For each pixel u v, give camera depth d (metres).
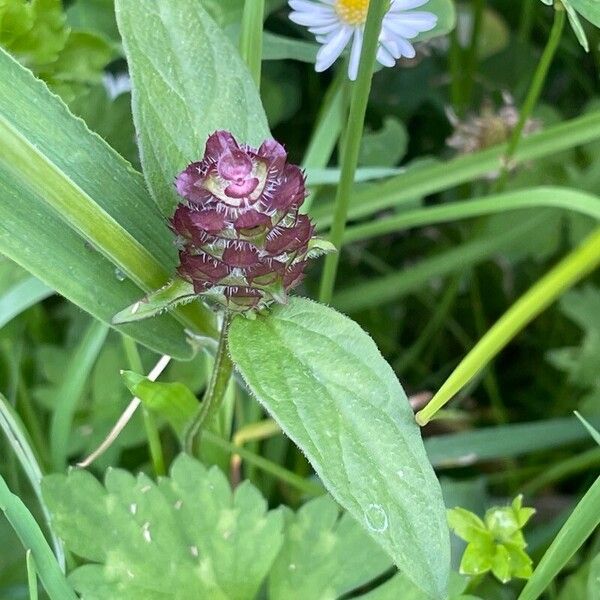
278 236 0.13
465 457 0.20
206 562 0.16
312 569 0.16
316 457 0.13
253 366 0.13
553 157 0.25
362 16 0.18
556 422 0.20
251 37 0.17
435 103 0.28
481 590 0.18
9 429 0.17
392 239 0.27
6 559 0.19
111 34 0.22
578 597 0.18
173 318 0.15
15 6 0.18
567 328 0.26
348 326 0.13
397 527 0.12
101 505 0.16
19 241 0.14
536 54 0.28
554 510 0.22
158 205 0.14
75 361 0.18
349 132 0.17
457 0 0.27
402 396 0.13
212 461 0.19
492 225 0.24
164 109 0.14
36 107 0.14
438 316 0.25
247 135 0.14
